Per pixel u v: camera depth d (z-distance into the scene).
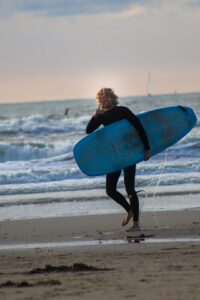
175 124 27.78
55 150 64.12
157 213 28.16
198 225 24.64
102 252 19.44
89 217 27.86
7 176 44.09
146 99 172.00
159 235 22.77
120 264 16.53
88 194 36.00
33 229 25.44
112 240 22.22
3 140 81.69
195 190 35.69
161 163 48.12
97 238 22.83
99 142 25.59
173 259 17.03
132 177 24.44
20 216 29.48
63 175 44.38
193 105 122.12
